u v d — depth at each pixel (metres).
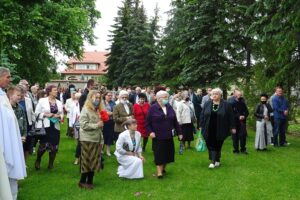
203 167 9.42
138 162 8.29
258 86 16.17
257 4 14.23
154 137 8.24
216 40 20.20
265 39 13.82
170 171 9.00
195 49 21.34
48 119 8.69
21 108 7.16
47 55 26.17
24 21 19.05
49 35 21.44
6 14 18.14
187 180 8.11
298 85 14.92
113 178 8.35
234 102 11.24
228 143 13.51
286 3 12.50
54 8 21.47
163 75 27.78
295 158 10.53
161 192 7.20
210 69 20.98
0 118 4.61
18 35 19.12
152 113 8.30
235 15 20.19
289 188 7.39
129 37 40.06
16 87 6.89
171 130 8.36
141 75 37.66
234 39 20.50
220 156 10.24
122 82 40.50
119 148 8.29
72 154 11.17
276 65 14.87
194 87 21.53
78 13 23.19
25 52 22.48
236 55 20.92
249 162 9.97
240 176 8.41
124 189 7.45
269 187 7.47
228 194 7.02
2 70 5.11
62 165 9.62
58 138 8.96
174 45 26.61
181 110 11.81
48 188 7.45
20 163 4.76
